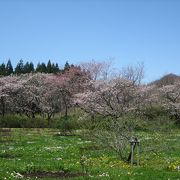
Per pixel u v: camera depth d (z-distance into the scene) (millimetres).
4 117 71750
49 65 156000
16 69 160000
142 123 27625
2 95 78438
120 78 71062
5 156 29188
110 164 23953
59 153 30953
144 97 71875
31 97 87375
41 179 18188
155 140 27047
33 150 33000
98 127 26734
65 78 86500
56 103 86688
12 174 19203
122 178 18047
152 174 19297
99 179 17750
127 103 63344
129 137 25000
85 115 53750
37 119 71812
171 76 98875
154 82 96812
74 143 39625
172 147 30125
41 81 91750
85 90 76625
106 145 26172
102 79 80500
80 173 20594
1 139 43906
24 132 55312
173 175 19156
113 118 26844
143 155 27047
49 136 48844
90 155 29031
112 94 64750
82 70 90062
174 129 54500
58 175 20094
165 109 70188
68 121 54844
